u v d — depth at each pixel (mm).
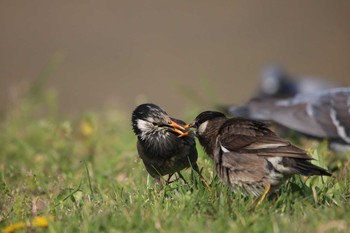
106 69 27297
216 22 31281
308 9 32094
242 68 27859
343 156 12883
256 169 9219
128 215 8773
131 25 30500
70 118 15922
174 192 9859
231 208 8867
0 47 28484
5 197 10289
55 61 20969
